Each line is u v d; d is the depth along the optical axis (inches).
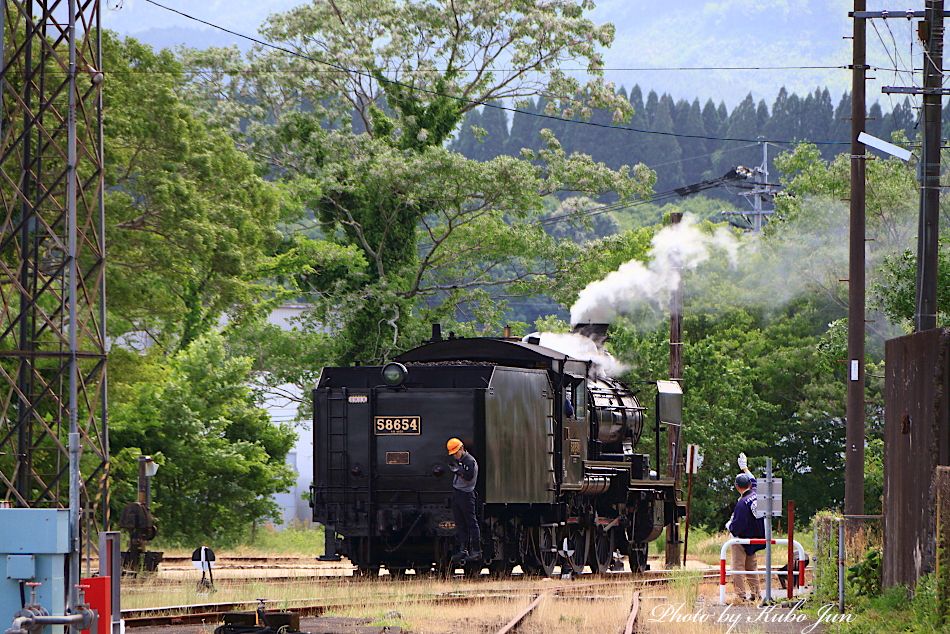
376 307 3496.6
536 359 1833.2
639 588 1558.8
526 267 3705.7
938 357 1080.2
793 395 4121.6
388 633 1072.8
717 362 3865.7
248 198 2610.7
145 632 1061.1
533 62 4018.2
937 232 1609.3
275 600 1314.0
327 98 4158.5
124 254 2385.6
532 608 1224.2
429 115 3900.1
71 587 703.1
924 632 1005.2
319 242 3489.2
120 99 2351.1
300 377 3572.8
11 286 2178.9
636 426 2230.6
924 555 1096.2
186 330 3181.6
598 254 3580.2
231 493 2896.2
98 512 2640.3
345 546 1734.7
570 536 1948.8
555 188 3619.6
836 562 1316.4
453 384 1701.5
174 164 2393.0
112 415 2689.5
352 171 3563.0
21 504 1820.9
